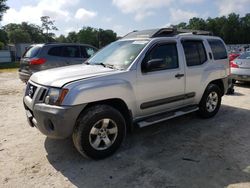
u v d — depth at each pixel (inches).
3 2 1807.3
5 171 137.9
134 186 124.7
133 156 155.3
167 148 166.2
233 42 3577.8
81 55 369.1
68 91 137.3
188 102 203.9
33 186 124.9
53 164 145.9
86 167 142.6
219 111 250.2
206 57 217.2
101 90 146.0
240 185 124.6
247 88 371.9
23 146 168.9
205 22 3686.0
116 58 179.2
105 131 150.6
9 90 372.5
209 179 129.8
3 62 1369.3
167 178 131.0
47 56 339.0
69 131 138.8
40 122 143.5
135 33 203.8
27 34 3427.7
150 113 177.8
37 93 146.1
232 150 163.0
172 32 201.2
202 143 173.9
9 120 223.8
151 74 171.0
